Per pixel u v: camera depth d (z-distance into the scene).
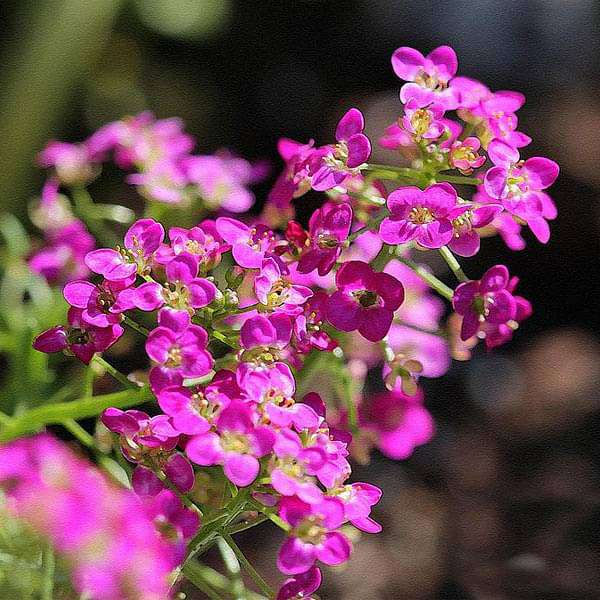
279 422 0.17
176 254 0.18
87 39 0.44
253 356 0.17
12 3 0.43
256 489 0.17
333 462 0.17
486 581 0.31
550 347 0.45
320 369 0.21
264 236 0.18
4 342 0.22
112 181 0.42
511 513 0.34
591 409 0.40
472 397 0.42
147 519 0.16
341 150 0.19
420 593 0.31
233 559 0.19
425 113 0.18
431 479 0.36
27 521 0.16
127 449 0.18
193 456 0.17
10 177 0.41
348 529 0.20
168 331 0.17
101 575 0.16
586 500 0.34
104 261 0.18
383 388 0.38
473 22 0.66
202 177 0.23
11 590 0.18
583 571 0.31
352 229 0.22
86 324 0.18
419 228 0.18
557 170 0.18
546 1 0.67
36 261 0.22
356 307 0.18
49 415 0.19
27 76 0.42
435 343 0.23
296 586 0.17
